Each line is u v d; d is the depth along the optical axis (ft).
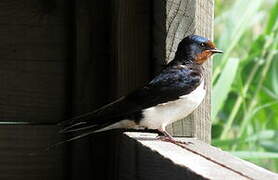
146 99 25.07
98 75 25.16
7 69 24.35
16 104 24.50
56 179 25.05
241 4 31.94
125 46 24.54
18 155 24.62
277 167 38.37
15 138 24.56
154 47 24.70
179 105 25.53
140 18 24.56
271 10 34.42
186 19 24.17
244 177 17.49
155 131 26.00
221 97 29.14
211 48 26.35
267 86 36.94
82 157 25.34
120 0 24.35
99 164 25.63
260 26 38.73
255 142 35.68
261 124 36.99
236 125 37.78
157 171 20.70
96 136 25.49
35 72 24.57
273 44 34.24
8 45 24.31
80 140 25.23
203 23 25.36
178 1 24.00
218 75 32.32
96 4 24.95
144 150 21.98
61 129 24.79
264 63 35.58
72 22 24.80
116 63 24.63
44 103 24.73
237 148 35.55
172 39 24.04
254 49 35.04
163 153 20.59
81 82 24.98
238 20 31.83
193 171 17.83
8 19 24.25
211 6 25.30
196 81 25.84
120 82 24.61
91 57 24.99
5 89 24.39
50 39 24.66
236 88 34.94
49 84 24.73
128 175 23.81
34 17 24.45
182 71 25.95
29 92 24.57
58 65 24.77
